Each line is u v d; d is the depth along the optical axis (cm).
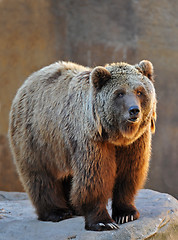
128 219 981
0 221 1091
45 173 1082
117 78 905
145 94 905
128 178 986
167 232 1005
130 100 870
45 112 1048
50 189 1084
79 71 1052
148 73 943
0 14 2205
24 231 985
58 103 1021
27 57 2270
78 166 936
